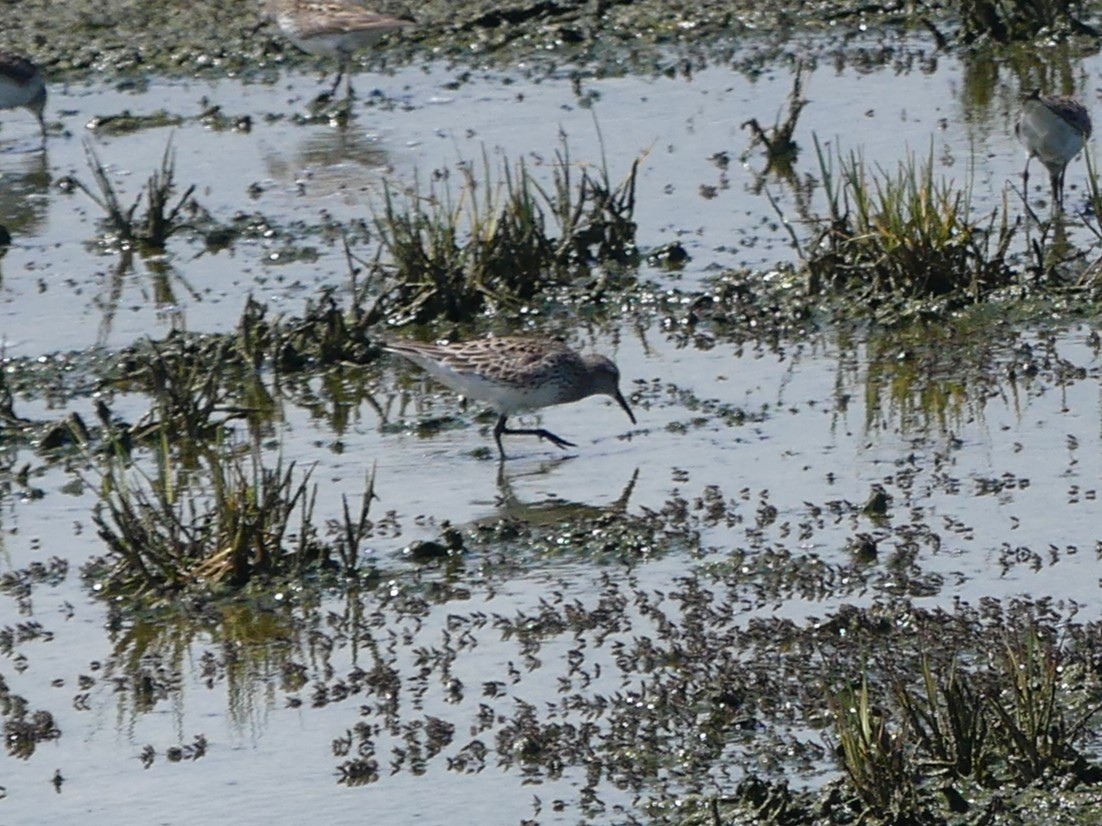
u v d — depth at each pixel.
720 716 10.38
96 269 20.03
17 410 16.25
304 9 25.64
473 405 16.06
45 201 22.42
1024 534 12.62
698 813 9.41
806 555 12.42
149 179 21.22
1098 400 15.12
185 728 10.75
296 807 9.77
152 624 12.17
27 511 14.09
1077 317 17.06
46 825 9.72
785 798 9.38
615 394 14.85
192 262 20.08
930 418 14.99
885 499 13.16
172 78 27.25
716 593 11.98
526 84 26.03
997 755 9.81
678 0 28.94
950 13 28.05
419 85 26.30
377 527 13.40
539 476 14.25
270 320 17.98
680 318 17.72
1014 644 10.84
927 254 17.67
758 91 25.09
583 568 12.55
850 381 15.94
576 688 10.87
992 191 20.66
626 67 26.48
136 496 13.05
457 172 22.28
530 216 18.89
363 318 17.56
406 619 11.95
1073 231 19.42
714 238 19.81
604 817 9.50
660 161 22.41
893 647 11.02
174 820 9.71
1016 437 14.43
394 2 29.44
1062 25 26.69
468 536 13.03
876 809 9.23
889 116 23.66
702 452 14.52
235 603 12.38
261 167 23.09
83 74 27.53
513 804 9.67
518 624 11.73
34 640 11.98
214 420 15.80
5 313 18.73
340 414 15.95
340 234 20.52
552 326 17.83
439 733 10.44
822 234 18.25
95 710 11.02
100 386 16.72
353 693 11.05
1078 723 9.75
